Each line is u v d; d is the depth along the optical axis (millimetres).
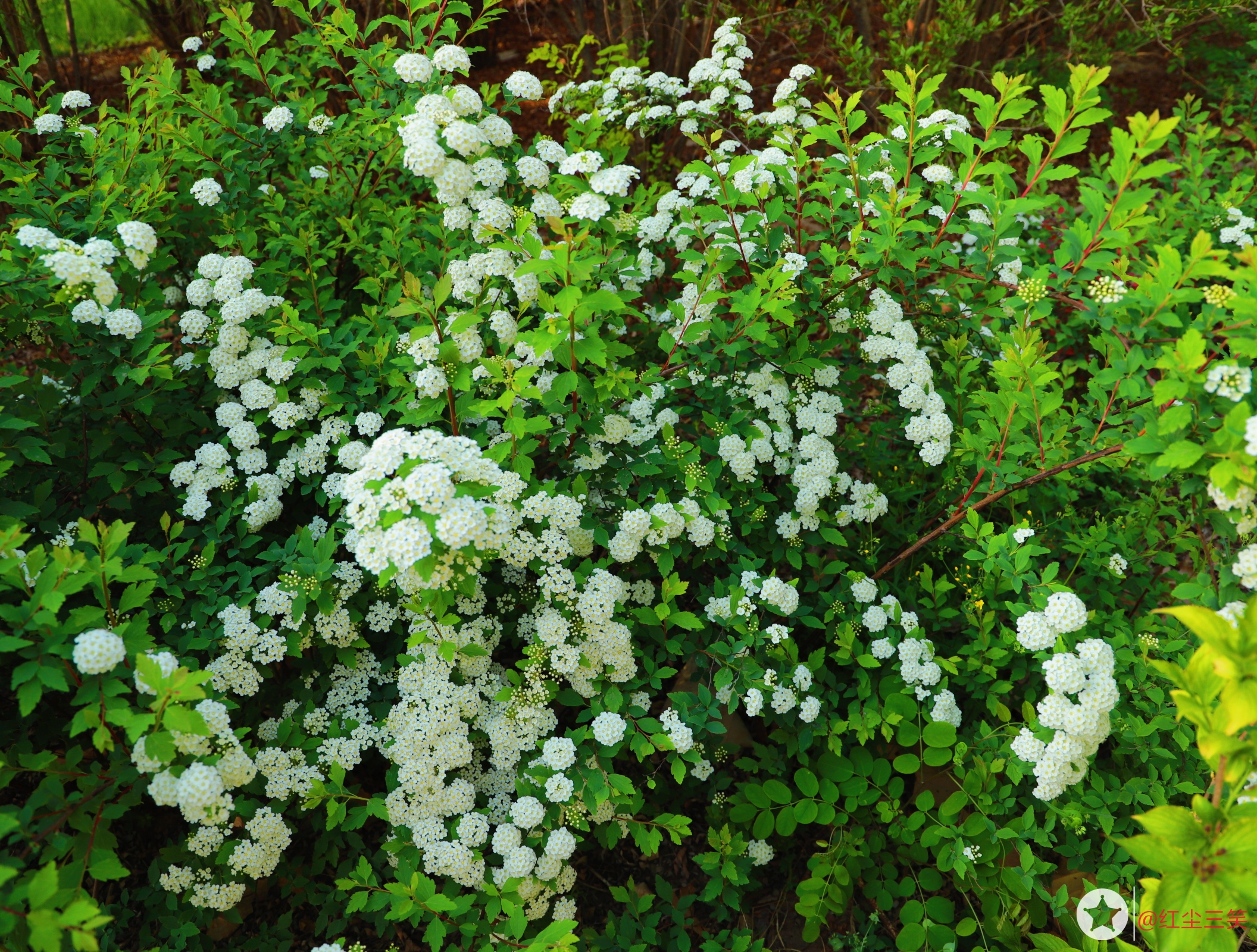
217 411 2932
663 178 5770
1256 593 2287
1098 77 2719
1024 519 3104
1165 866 1740
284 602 2631
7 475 2684
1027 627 2594
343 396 2969
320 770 2666
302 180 3717
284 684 3025
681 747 2629
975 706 3303
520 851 2506
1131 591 3500
